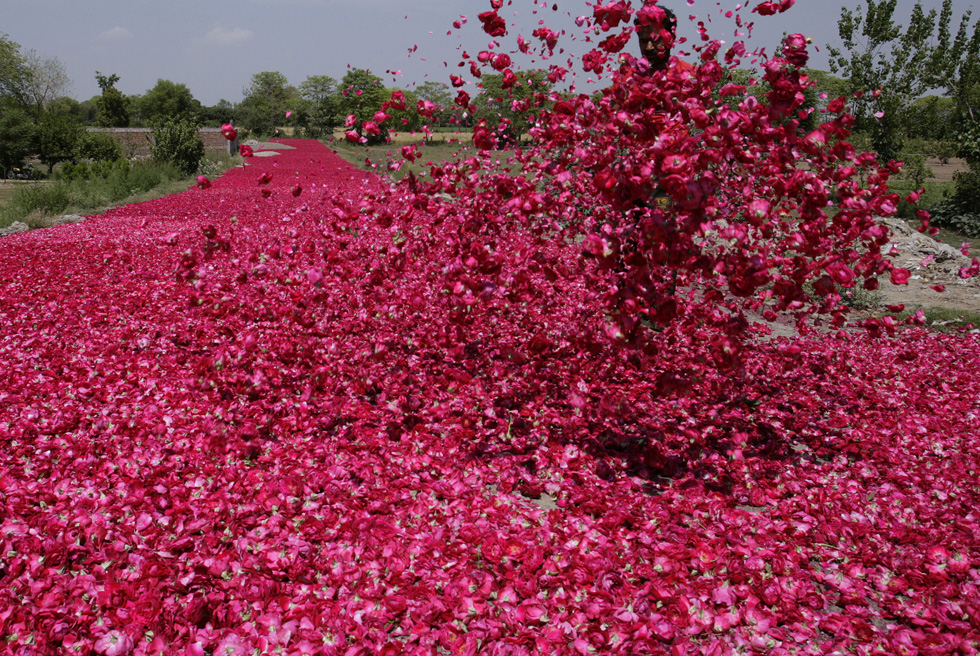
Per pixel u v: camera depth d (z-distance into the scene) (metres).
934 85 19.28
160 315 7.45
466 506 3.74
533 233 4.78
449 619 2.82
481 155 5.27
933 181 27.12
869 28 19.27
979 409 5.36
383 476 4.02
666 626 2.78
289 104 100.31
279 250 4.97
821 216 3.79
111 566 3.04
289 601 2.85
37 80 66.56
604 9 3.62
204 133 50.53
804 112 3.95
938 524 3.69
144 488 3.71
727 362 4.01
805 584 3.13
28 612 2.66
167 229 15.40
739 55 4.01
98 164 35.69
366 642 2.64
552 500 4.01
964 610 2.95
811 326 7.94
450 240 4.77
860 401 5.49
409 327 6.61
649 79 3.48
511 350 5.04
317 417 4.86
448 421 4.79
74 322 7.17
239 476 3.94
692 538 3.43
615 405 4.65
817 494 3.99
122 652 2.53
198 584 2.94
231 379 5.30
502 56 4.52
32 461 4.07
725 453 4.47
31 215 17.94
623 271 4.08
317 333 6.50
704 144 3.92
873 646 2.76
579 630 2.76
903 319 8.48
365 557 3.16
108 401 5.01
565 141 4.33
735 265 3.36
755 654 2.73
